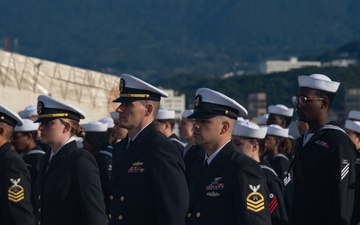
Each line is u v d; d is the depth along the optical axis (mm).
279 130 22266
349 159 16906
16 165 17578
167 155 16453
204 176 15758
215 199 15562
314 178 17062
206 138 15812
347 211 16781
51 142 17422
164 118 25672
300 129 21672
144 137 16750
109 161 22922
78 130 17656
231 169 15531
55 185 17078
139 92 16812
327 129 17188
